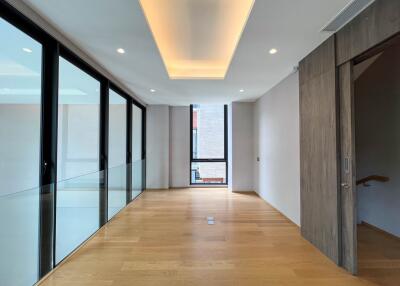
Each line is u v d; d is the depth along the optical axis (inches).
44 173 105.4
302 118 139.5
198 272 102.5
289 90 167.6
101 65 148.3
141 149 275.9
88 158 147.2
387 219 146.1
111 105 182.1
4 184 85.3
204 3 103.0
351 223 101.7
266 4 85.5
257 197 242.8
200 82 186.2
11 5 81.7
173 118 291.7
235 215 182.9
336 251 108.4
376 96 154.6
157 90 212.5
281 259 113.7
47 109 106.4
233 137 270.1
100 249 124.1
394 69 142.8
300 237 140.0
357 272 101.4
